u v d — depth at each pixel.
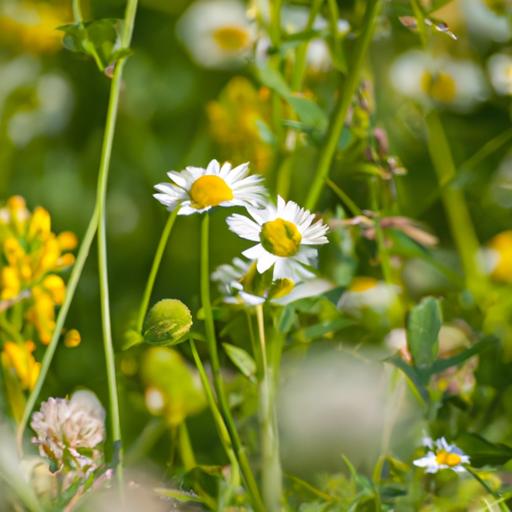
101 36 0.64
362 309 0.71
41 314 0.69
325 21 0.75
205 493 0.64
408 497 0.64
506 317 0.73
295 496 0.65
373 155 0.72
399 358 0.65
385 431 0.66
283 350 0.68
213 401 0.63
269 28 0.73
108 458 0.62
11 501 0.62
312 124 0.70
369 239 0.72
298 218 0.62
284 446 0.67
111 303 0.79
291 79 0.74
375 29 0.74
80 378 0.73
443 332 0.70
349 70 0.69
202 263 0.63
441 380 0.68
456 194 0.78
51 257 0.69
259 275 0.63
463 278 0.76
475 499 0.64
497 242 0.79
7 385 0.67
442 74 0.81
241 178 0.62
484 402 0.69
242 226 0.62
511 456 0.64
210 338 0.63
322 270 0.72
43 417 0.62
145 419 0.70
